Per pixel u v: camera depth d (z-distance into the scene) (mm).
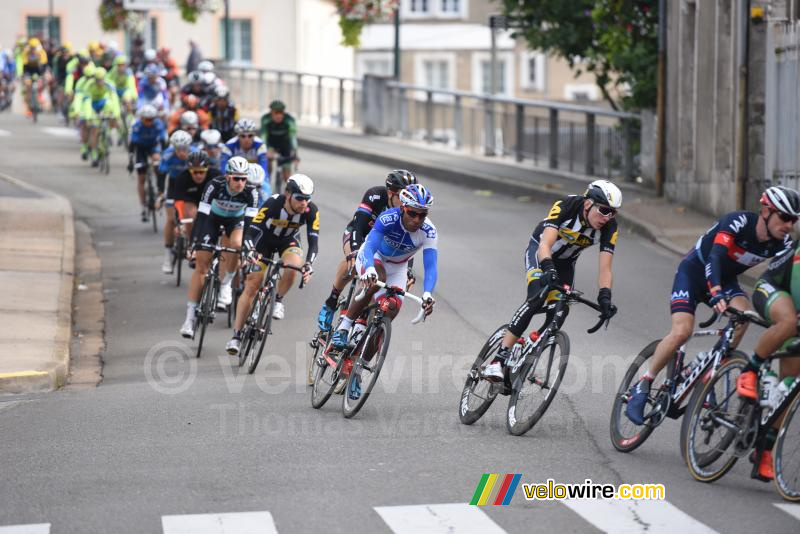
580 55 70438
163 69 95375
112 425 26359
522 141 75062
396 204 27797
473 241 51531
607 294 24109
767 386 21156
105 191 67125
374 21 88562
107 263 49625
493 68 78250
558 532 19047
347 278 29750
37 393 30750
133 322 40000
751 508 20344
